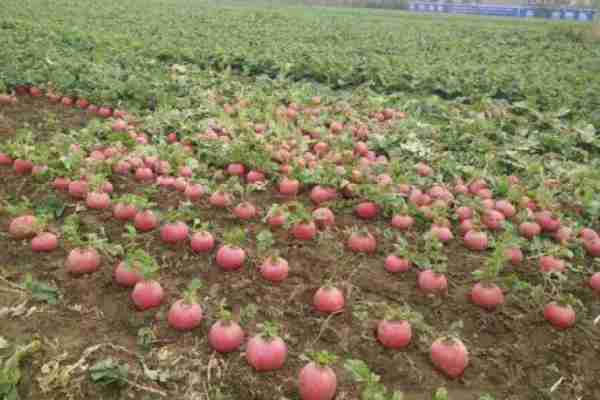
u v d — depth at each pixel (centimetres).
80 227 181
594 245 192
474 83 408
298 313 147
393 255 169
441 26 966
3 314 139
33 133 273
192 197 202
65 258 165
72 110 317
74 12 791
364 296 157
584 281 177
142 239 176
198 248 169
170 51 449
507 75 440
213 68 443
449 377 129
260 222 193
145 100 315
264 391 121
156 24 720
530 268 180
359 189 206
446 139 286
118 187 212
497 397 126
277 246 178
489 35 856
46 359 125
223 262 161
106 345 131
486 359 137
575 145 309
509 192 216
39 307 143
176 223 173
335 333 140
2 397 114
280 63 421
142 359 127
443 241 188
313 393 114
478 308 155
